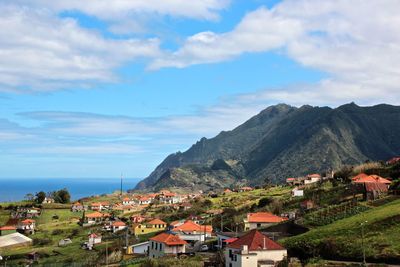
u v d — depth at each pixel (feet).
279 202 606.96
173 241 407.64
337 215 419.74
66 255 514.27
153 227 618.44
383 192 483.51
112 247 505.66
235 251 306.14
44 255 527.40
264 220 486.38
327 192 574.56
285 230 420.36
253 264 296.30
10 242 616.80
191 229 485.97
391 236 318.04
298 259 310.45
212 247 431.43
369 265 276.82
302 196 615.16
